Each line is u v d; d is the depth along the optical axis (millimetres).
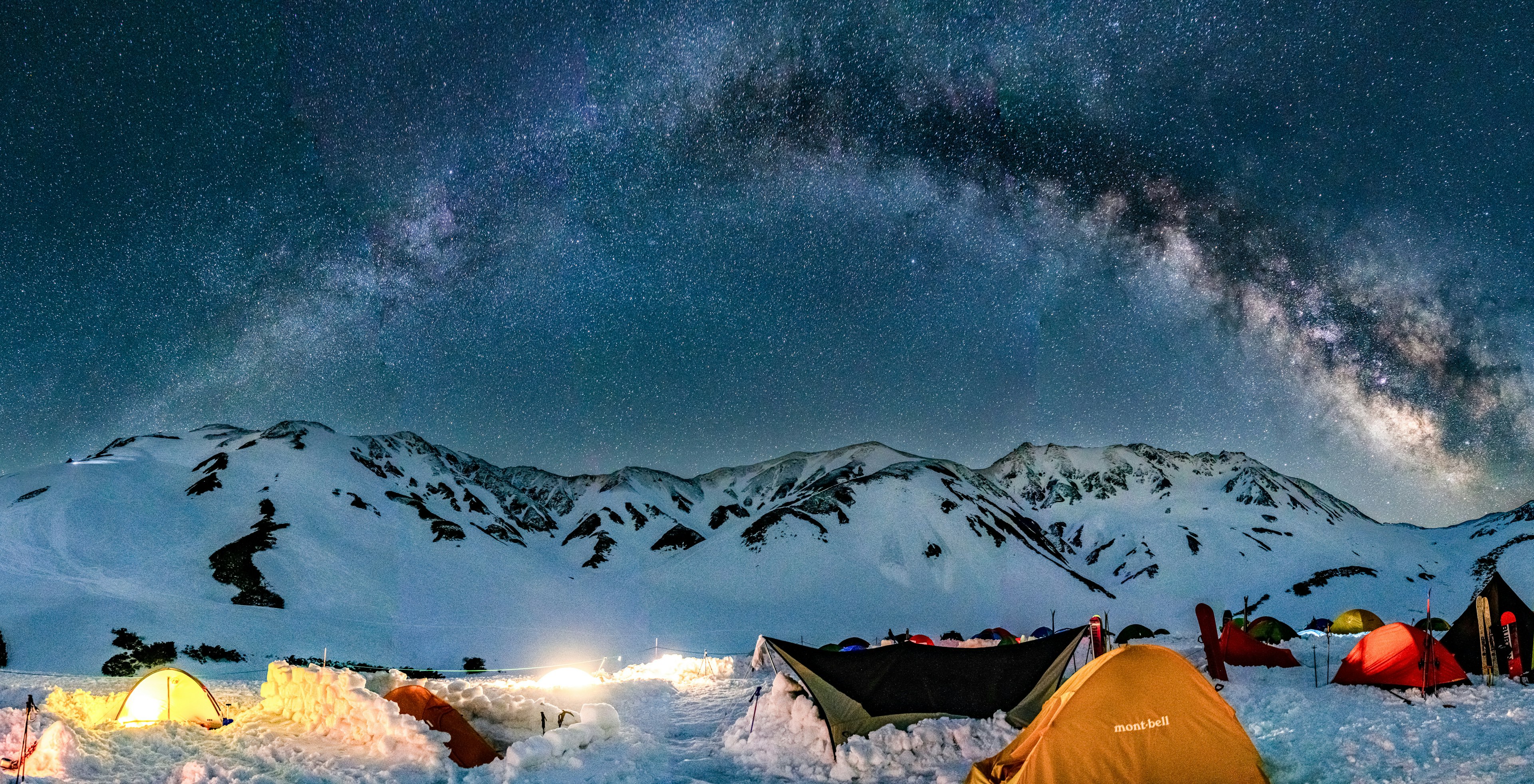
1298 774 10062
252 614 65688
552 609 101625
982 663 14422
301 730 14672
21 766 11273
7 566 73000
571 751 13148
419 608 87438
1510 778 8742
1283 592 125250
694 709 19516
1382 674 15352
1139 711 9055
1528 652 16000
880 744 12953
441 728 13195
